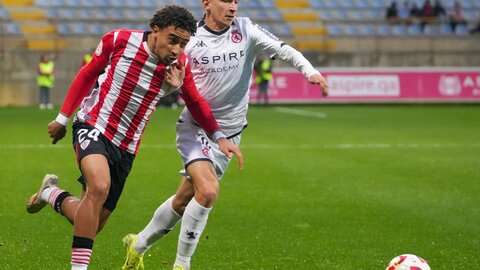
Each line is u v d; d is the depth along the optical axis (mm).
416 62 100250
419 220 26109
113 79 16312
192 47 18297
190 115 18312
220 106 18797
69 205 17359
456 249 21938
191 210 17125
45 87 88000
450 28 104250
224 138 17406
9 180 33750
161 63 16234
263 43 18203
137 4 103938
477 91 95500
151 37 16094
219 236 23391
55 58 94188
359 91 94438
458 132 58500
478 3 109438
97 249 21531
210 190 17078
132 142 16656
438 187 33062
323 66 98812
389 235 23750
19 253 20891
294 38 100562
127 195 30344
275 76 93688
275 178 35188
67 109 16531
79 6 101688
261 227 24797
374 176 35969
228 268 19562
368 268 19688
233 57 18312
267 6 105688
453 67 96875
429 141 51750
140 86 16281
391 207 28422
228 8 17969
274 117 74062
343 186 33062
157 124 64188
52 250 21297
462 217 26703
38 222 25047
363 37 100250
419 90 94812
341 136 54844
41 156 41938
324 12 106312
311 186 33031
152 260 20375
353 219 26203
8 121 66562
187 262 17578
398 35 100750
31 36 94438
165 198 29891
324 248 21938
